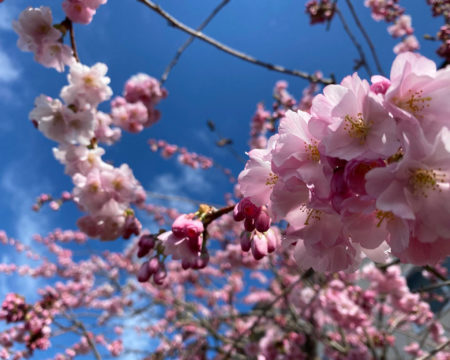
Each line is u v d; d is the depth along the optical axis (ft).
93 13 6.68
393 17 16.37
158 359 23.77
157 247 6.07
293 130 3.35
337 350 21.17
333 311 16.51
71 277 29.89
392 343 19.01
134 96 11.67
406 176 2.80
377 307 20.74
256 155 3.81
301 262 3.89
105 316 27.17
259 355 18.88
